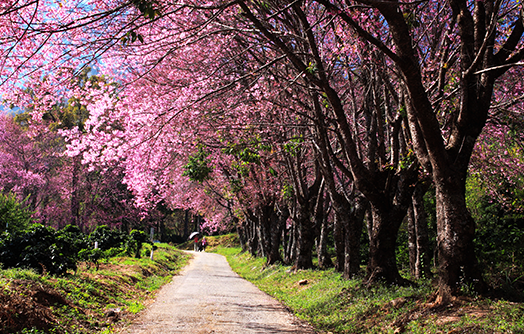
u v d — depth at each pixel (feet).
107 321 26.40
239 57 41.45
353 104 39.42
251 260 103.60
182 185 84.17
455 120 27.35
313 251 100.53
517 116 35.22
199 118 37.58
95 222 133.18
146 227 193.77
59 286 28.91
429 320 22.82
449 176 25.31
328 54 36.06
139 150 36.14
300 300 40.70
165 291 45.14
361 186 34.91
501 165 43.14
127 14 30.37
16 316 19.29
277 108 43.45
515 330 17.87
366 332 25.76
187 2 31.53
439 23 33.53
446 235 25.50
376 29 30.09
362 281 36.45
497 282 31.35
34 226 36.27
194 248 182.70
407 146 32.81
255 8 33.27
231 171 79.61
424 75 33.40
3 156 122.11
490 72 26.03
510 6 31.48
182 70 39.04
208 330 25.91
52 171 143.74
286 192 64.64
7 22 24.62
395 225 35.53
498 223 45.14
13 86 28.50
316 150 46.44
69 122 137.28
